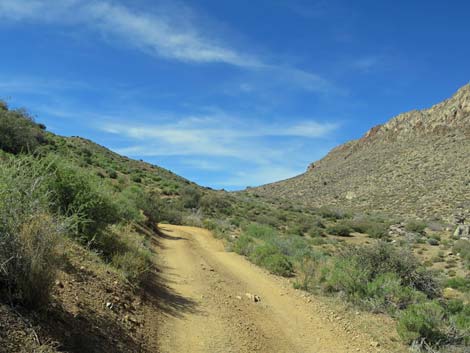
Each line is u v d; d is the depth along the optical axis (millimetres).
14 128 26062
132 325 6508
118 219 14594
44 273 4977
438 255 36531
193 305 8930
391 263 13508
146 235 18500
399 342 8234
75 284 6730
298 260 16547
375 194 100438
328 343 7758
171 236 22719
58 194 9312
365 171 124000
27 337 4262
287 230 50000
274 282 12703
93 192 10047
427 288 13492
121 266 9219
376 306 10352
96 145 75250
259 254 16625
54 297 5742
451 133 122062
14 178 5676
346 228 52281
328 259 17391
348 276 11844
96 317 5984
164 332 6902
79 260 8047
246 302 9906
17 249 4875
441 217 67750
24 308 4746
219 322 7996
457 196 79438
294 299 10766
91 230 9859
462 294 19453
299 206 92250
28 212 5289
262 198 105000
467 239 46719
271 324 8469
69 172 9773
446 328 8625
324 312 9773
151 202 27375
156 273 11242
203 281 11562
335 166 146375
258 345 7133
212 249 19719
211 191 80750
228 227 34688
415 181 98938
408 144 131375
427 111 144500
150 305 7973
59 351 4402
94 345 5109
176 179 76938
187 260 14883
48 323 4840
